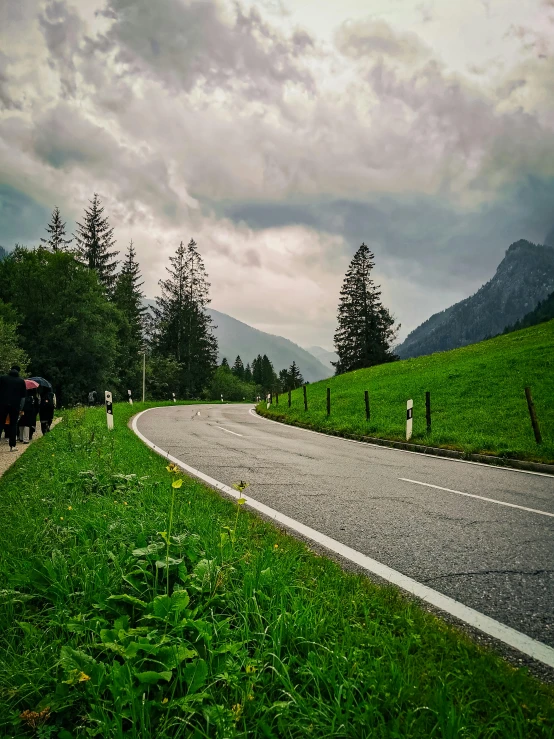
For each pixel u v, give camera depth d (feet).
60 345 135.23
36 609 8.86
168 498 17.12
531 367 72.23
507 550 13.84
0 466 25.45
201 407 121.08
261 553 11.66
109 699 6.44
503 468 31.55
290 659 7.21
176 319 232.32
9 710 6.22
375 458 33.81
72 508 14.79
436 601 10.42
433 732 5.90
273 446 38.50
